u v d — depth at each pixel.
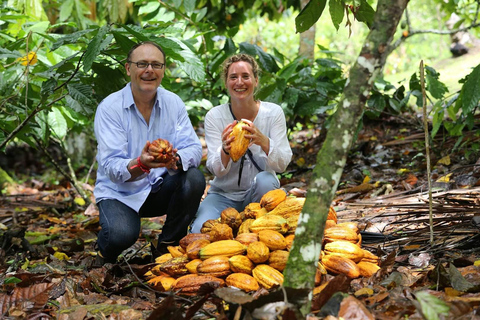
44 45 4.23
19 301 2.62
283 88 5.34
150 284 2.90
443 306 1.91
